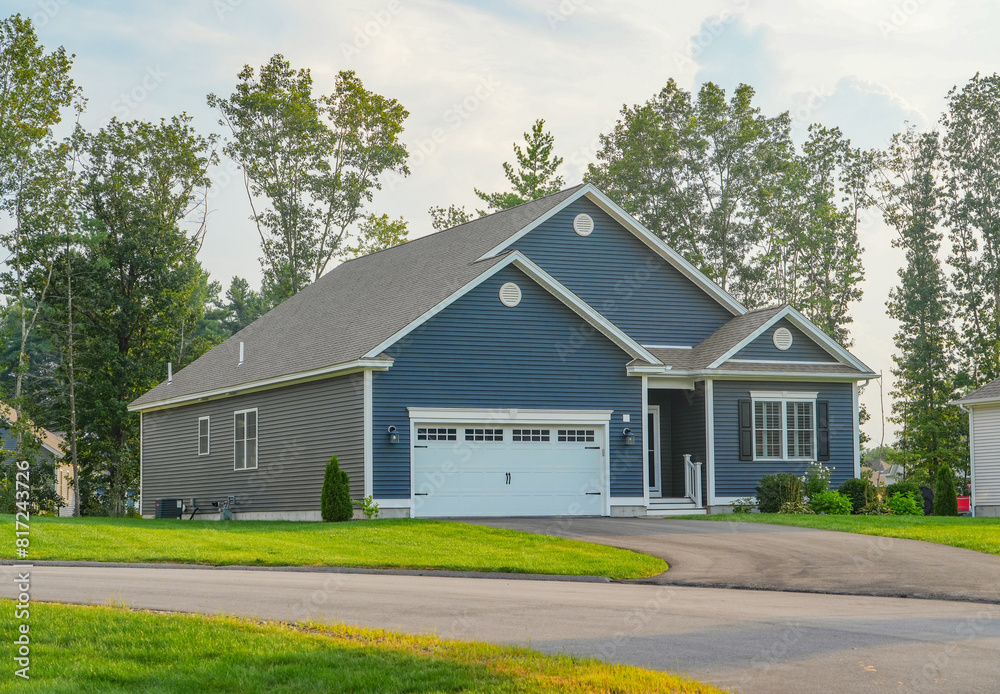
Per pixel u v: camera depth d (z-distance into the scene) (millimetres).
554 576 18219
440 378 28281
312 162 50281
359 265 40156
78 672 9555
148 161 48500
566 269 32812
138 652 10305
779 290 55438
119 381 47875
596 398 30141
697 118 53312
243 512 33000
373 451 27375
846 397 33812
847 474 33562
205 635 11023
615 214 33562
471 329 28750
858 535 23297
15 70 42969
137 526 25688
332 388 28938
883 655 10766
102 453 49375
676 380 32531
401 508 27609
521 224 32250
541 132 59719
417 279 32406
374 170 51375
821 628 12422
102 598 13945
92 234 46094
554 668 9680
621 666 9844
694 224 53594
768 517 27234
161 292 48562
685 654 10773
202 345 52094
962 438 53188
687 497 32406
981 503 39531
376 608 13664
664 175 53719
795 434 33219
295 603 13953
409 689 9023
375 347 27391
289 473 30688
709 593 16203
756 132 52531
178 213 49688
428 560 19531
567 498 29625
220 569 18797
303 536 22719
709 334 34844
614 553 20703
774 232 53656
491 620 12797
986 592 15977
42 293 46094
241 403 33531
